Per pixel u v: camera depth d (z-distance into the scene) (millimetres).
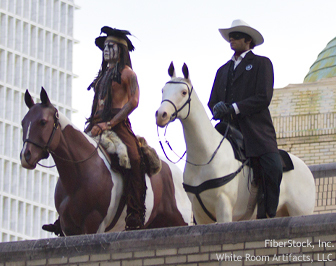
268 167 12367
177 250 10445
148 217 13820
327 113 19344
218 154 12070
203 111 12148
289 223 10102
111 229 13398
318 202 16094
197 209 12180
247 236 10211
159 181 14195
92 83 13992
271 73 12711
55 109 12859
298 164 13219
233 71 12867
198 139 12016
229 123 12594
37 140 12602
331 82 19641
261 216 12367
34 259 11055
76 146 12953
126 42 14023
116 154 13234
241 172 12250
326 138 19234
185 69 12148
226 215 11938
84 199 12828
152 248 10562
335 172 16109
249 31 12953
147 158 13789
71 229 12969
